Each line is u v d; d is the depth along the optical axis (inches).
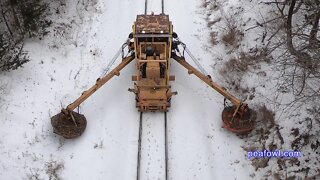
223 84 782.5
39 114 738.8
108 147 703.7
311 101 698.2
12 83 765.9
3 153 684.7
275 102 724.0
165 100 721.0
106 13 922.1
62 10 916.6
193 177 670.5
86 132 721.0
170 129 724.0
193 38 866.8
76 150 700.0
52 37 855.1
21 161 679.7
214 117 741.3
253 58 797.2
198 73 737.0
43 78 786.8
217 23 887.1
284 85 733.9
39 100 756.6
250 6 880.9
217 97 767.7
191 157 692.1
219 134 719.7
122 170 674.8
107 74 748.0
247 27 850.1
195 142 709.9
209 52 837.8
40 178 663.8
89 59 829.2
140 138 706.2
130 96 769.6
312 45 673.0
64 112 699.4
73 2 936.9
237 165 684.1
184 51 808.3
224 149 702.5
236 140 713.0
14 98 748.0
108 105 758.5
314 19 698.2
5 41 807.1
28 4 838.5
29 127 719.7
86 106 756.0
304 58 674.2
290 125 696.4
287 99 719.1
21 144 698.8
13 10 824.3
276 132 697.6
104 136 716.7
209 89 779.4
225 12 896.9
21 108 738.8
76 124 705.6
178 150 699.4
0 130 706.8
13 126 714.8
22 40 832.9
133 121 733.3
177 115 742.5
